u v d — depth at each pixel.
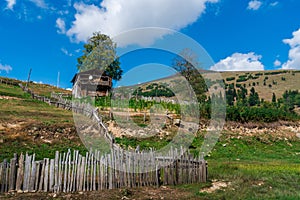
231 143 20.91
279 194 8.02
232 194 8.04
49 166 8.03
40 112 22.00
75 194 7.73
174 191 8.43
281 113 29.66
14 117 18.22
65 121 18.09
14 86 48.41
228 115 25.95
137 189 8.52
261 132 25.06
